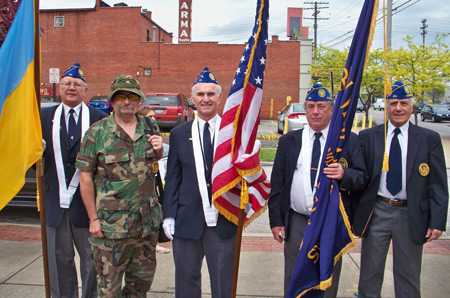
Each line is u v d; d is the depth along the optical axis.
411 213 3.10
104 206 2.87
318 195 2.76
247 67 2.71
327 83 25.83
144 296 3.23
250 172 2.72
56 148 3.27
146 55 29.05
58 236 3.34
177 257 3.10
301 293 2.70
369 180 3.21
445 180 3.10
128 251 2.99
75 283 3.47
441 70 18.91
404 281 3.23
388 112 3.21
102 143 2.89
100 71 29.41
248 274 4.32
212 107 3.07
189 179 3.08
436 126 28.05
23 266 4.43
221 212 2.90
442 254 4.88
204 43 28.62
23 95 2.82
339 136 2.72
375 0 2.60
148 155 2.98
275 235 3.27
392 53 19.36
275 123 26.05
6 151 2.82
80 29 29.25
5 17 3.28
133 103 2.90
